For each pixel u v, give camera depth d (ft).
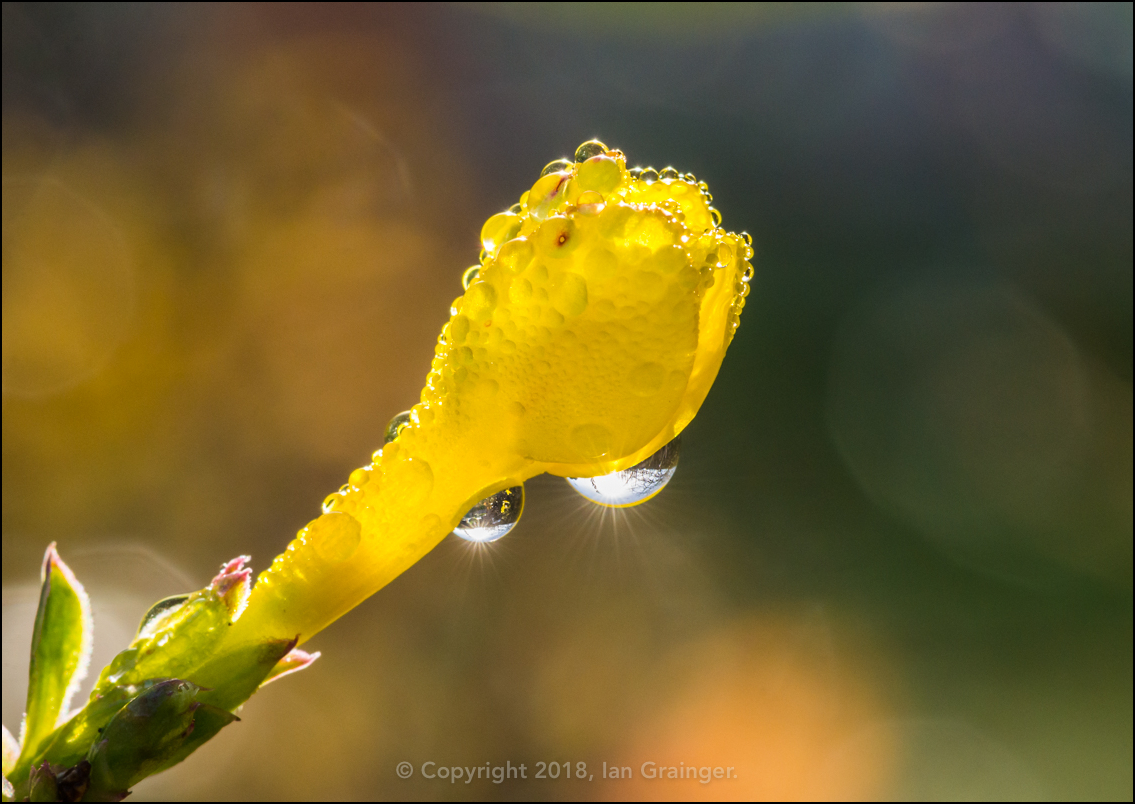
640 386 0.38
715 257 0.38
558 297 0.38
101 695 0.38
